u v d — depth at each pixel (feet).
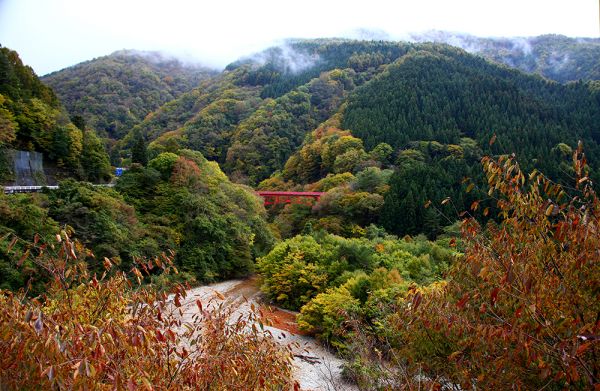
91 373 10.34
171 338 15.08
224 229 115.75
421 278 73.61
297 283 87.76
